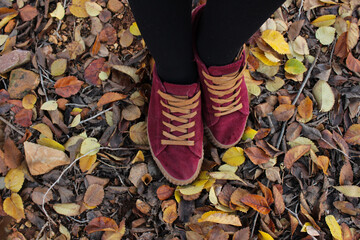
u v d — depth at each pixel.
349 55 1.21
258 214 1.03
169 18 0.65
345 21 1.25
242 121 1.04
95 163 1.07
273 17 1.26
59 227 1.02
